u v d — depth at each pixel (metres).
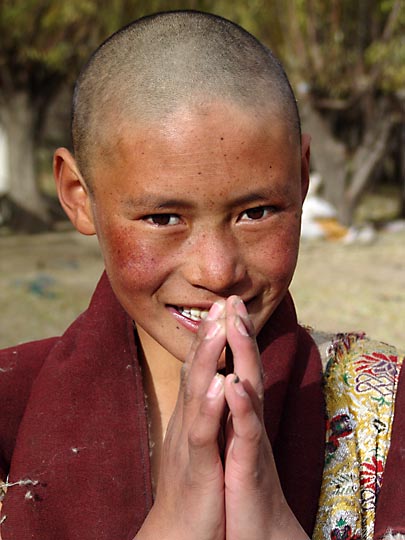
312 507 1.43
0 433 1.60
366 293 8.46
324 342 1.63
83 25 13.35
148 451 1.48
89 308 1.61
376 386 1.53
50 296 8.48
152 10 12.95
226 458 1.24
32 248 11.91
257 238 1.31
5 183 17.16
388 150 14.72
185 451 1.25
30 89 14.12
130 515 1.44
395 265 10.20
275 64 1.37
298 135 1.36
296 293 8.47
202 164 1.25
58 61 13.21
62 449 1.49
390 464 1.43
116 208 1.33
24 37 13.24
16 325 7.28
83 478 1.46
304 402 1.50
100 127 1.33
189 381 1.23
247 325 1.21
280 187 1.30
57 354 1.59
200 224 1.29
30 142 14.23
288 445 1.47
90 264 10.52
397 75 12.52
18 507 1.47
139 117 1.27
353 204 13.18
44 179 20.91
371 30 12.83
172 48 1.31
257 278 1.33
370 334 6.83
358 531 1.42
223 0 12.60
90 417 1.50
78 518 1.44
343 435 1.49
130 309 1.39
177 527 1.25
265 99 1.29
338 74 12.90
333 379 1.55
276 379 1.49
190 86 1.26
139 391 1.51
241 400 1.17
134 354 1.53
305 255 10.89
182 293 1.32
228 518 1.24
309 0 12.43
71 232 13.72
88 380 1.52
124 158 1.29
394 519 1.36
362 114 16.83
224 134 1.25
